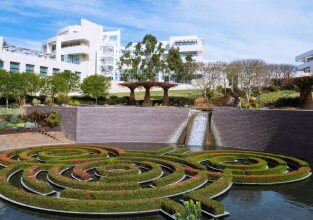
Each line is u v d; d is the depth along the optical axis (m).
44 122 51.44
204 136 51.00
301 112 39.75
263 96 76.75
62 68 91.00
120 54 121.12
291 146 40.53
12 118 51.12
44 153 36.03
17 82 60.34
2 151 39.78
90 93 74.06
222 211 19.94
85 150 40.00
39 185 23.22
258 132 45.50
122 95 91.25
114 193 21.56
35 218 19.59
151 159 33.62
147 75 78.62
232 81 81.88
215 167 31.69
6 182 24.05
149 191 22.31
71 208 19.80
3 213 20.20
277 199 23.84
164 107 56.62
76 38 101.69
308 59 110.38
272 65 95.06
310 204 22.81
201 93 84.88
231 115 49.44
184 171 29.12
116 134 52.28
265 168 31.69
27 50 83.94
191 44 114.81
